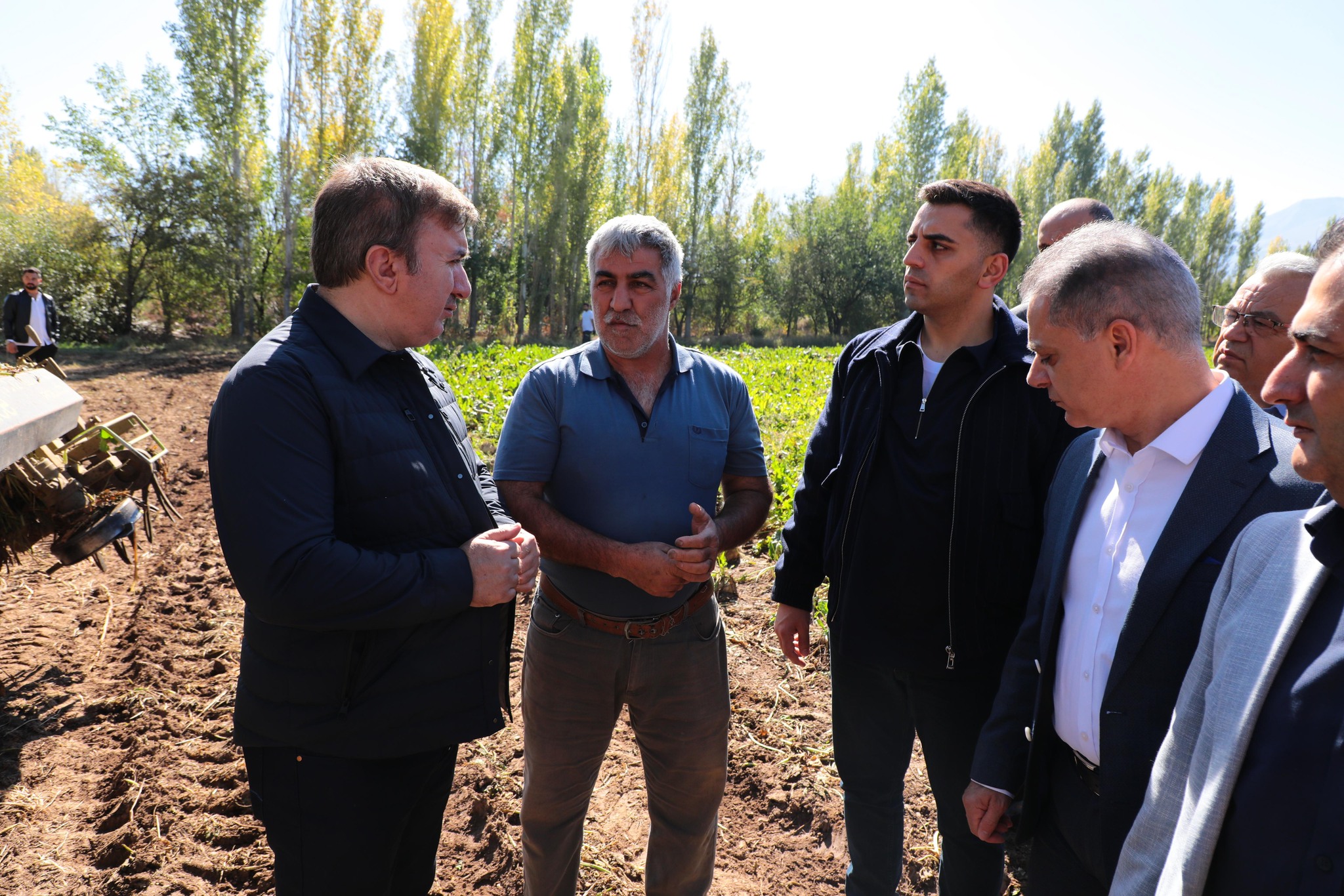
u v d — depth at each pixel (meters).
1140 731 1.55
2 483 3.10
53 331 12.30
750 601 5.03
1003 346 2.27
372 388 1.78
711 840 2.51
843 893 2.74
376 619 1.60
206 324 37.66
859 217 45.22
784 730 3.63
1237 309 2.84
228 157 30.98
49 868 2.74
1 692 3.87
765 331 50.66
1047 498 1.96
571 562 2.21
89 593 5.16
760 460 2.63
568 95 38.59
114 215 30.11
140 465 3.35
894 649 2.38
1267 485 1.48
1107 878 1.62
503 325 46.91
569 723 2.36
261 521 1.54
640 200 43.44
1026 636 1.93
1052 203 50.91
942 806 2.42
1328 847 0.99
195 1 29.20
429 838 2.02
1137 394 1.58
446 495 1.86
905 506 2.33
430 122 34.81
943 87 44.66
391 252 1.73
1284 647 1.13
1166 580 1.52
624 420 2.31
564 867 2.43
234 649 4.38
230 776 3.24
